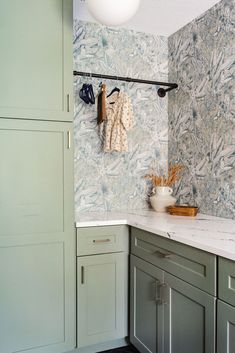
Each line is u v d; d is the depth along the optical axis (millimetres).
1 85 1576
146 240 1716
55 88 1685
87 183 2270
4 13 1577
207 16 2062
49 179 1688
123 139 2076
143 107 2449
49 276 1712
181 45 2340
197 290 1301
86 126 2242
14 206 1622
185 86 2299
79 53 2211
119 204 2381
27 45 1623
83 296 1810
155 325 1630
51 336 1729
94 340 1848
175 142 2434
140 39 2416
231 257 1095
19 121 1613
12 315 1641
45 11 1656
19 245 1640
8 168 1603
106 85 2299
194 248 1317
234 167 1863
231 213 1888
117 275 1898
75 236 1778
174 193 2432
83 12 2092
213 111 2023
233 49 1854
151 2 1953
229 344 1129
